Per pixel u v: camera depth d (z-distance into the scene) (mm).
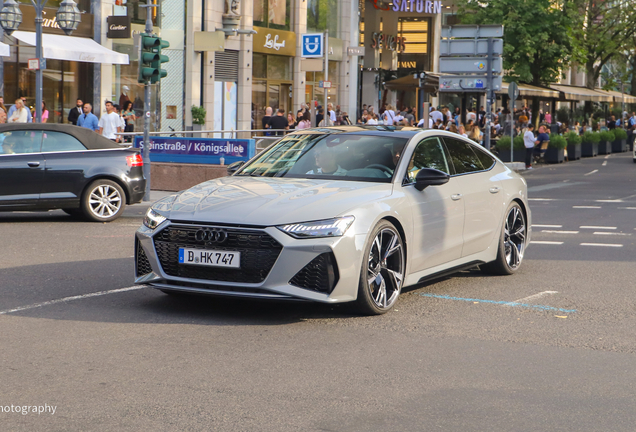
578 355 5730
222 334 6105
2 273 8609
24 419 4281
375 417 4391
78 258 9703
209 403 4566
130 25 27906
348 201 6668
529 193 21141
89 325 6336
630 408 4613
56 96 26688
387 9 44094
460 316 6898
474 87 27047
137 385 4871
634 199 19375
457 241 7918
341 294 6461
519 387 4969
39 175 13062
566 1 43125
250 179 7336
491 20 42438
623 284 8492
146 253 6715
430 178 7230
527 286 8328
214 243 6379
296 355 5578
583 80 69625
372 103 45156
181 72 31688
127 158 13859
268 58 36281
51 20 26344
